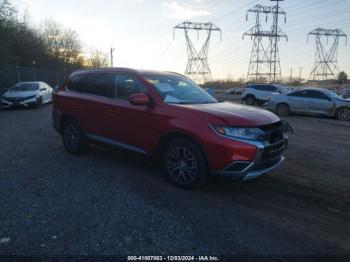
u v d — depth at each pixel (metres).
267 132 4.59
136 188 4.98
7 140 8.50
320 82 65.81
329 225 3.95
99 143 6.35
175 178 5.04
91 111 6.32
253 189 5.07
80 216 4.00
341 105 15.17
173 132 4.93
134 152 5.66
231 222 3.95
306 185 5.32
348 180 5.62
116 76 6.05
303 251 3.37
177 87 5.79
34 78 28.31
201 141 4.59
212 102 5.64
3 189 4.86
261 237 3.62
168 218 4.00
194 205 4.41
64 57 60.16
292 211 4.31
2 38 21.44
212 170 4.60
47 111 16.28
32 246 3.32
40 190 4.84
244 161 4.40
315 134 10.55
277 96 17.38
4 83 21.30
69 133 6.98
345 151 7.91
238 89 58.81
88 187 4.99
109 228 3.72
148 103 5.32
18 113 15.28
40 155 6.91
